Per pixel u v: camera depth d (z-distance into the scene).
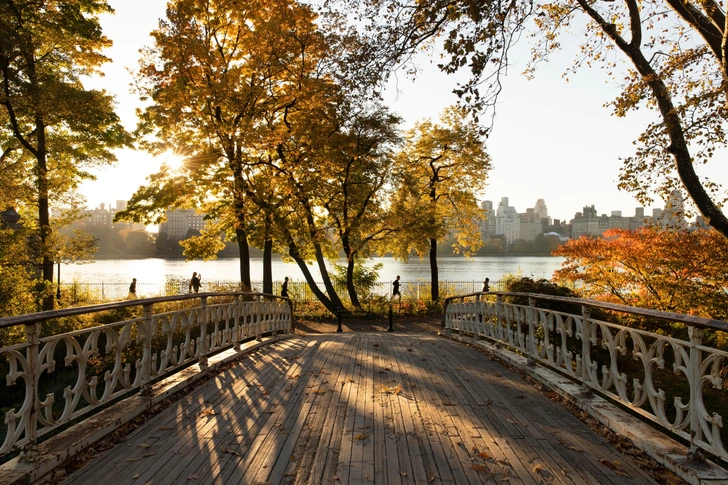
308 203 21.03
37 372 3.52
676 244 10.78
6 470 3.26
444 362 7.77
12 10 17.64
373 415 4.84
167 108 17.95
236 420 4.70
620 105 11.09
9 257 16.33
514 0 7.26
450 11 7.02
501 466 3.60
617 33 11.23
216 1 18.19
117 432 4.32
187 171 18.50
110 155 23.25
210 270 57.41
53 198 21.67
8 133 22.12
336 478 3.38
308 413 4.91
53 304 18.61
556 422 4.63
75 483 3.32
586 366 5.14
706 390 7.49
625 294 11.70
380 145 20.95
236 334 8.42
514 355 7.68
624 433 4.12
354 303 23.81
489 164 26.42
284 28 17.77
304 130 18.23
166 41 17.25
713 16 9.25
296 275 49.56
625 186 11.49
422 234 23.16
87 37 18.94
